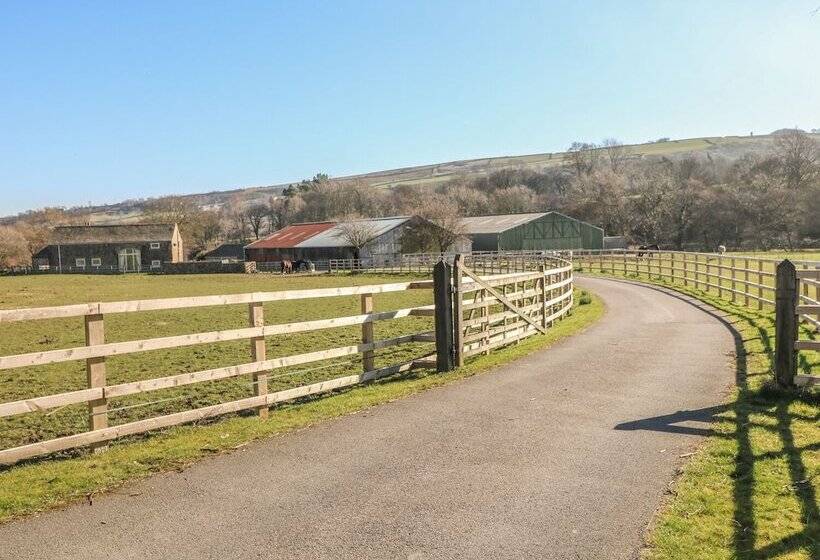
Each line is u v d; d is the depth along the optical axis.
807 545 4.28
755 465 5.69
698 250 77.94
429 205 77.38
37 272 92.00
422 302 28.33
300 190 144.75
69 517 5.01
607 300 23.34
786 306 8.00
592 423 7.16
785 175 86.19
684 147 165.25
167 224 98.62
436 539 4.50
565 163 146.00
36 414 10.05
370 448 6.50
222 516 4.96
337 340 17.09
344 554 4.32
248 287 46.28
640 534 4.50
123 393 6.88
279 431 7.16
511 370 10.27
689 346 12.11
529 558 4.22
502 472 5.73
